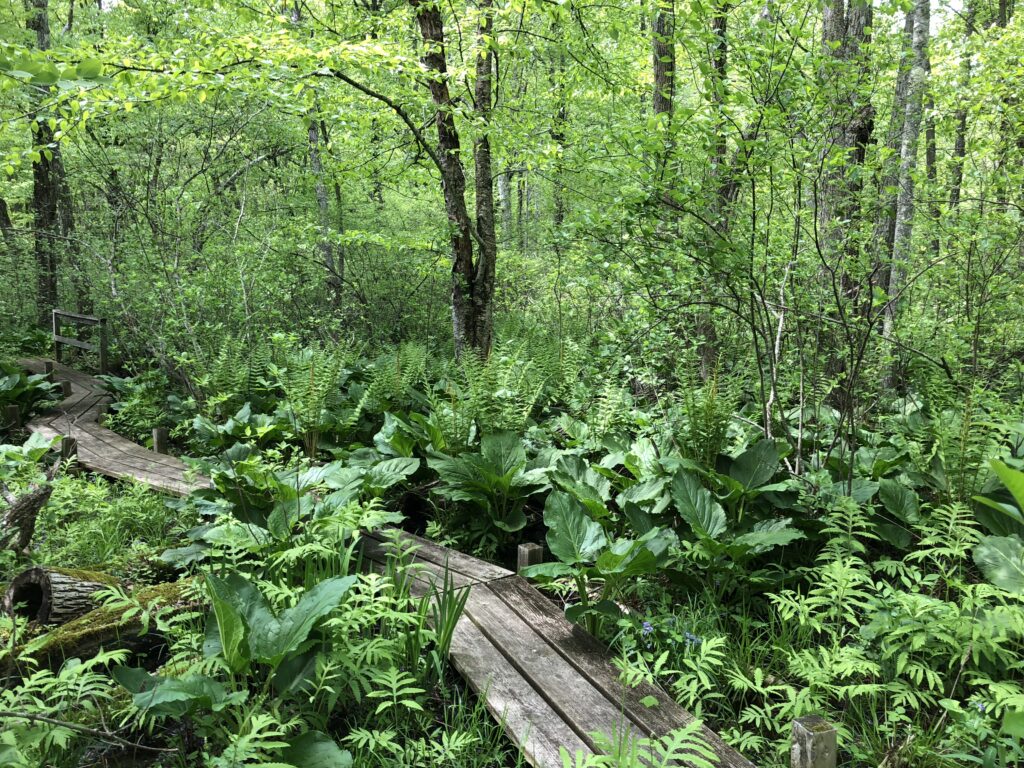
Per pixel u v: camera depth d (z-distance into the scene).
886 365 6.34
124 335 11.40
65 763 2.75
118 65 4.99
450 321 13.09
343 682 2.98
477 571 4.29
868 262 5.20
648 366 5.64
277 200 12.30
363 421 7.39
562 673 3.13
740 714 2.96
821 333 6.02
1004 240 5.58
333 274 12.26
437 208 13.38
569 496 4.06
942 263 6.18
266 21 7.78
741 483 4.41
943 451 4.39
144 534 5.31
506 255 12.73
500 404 6.19
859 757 2.72
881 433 5.88
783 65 4.30
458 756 2.75
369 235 9.90
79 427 8.48
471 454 5.18
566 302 10.85
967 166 6.12
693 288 5.38
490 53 8.53
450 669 3.40
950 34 8.07
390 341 12.70
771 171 4.64
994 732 2.58
